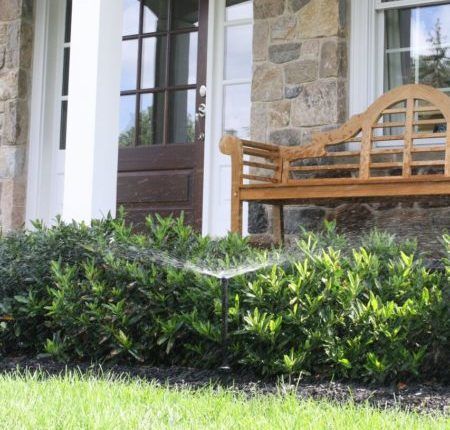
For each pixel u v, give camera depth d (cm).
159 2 743
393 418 279
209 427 262
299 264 367
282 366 353
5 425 263
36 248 453
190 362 395
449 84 610
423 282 364
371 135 589
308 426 262
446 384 346
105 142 534
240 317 372
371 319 349
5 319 441
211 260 406
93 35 534
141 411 284
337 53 623
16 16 766
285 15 643
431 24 617
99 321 407
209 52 716
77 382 340
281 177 621
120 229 446
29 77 773
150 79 742
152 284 402
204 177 710
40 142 768
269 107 646
